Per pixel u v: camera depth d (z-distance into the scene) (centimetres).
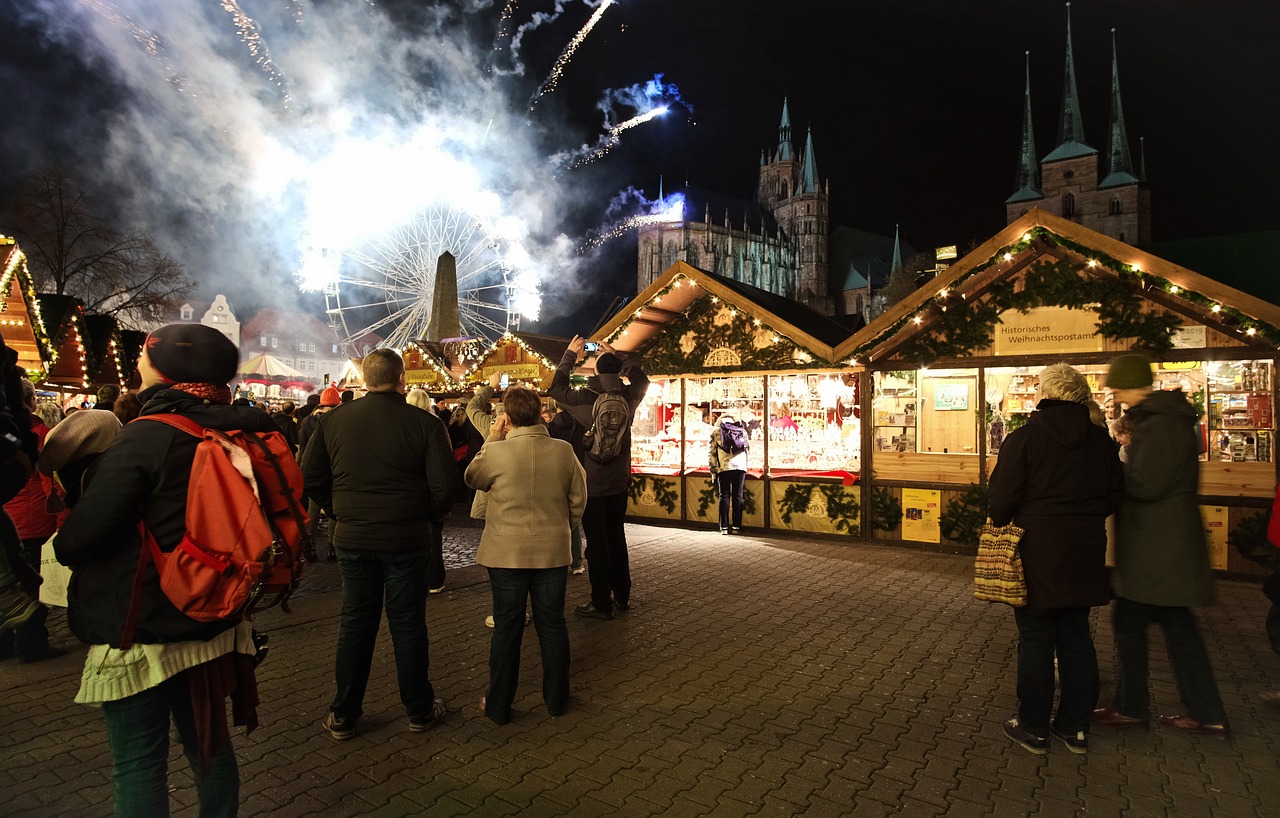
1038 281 873
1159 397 397
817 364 1017
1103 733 402
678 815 314
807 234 11719
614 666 500
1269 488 764
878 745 383
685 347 1137
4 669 480
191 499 225
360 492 375
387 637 557
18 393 399
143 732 231
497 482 412
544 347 1606
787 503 1038
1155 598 389
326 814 312
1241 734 400
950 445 928
